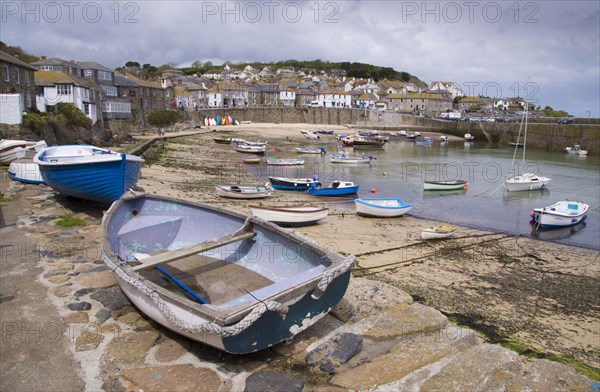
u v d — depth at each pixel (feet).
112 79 187.32
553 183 104.53
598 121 205.46
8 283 21.21
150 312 16.51
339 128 266.57
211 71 467.11
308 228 51.29
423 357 15.71
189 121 227.81
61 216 34.42
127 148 107.24
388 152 169.27
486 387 13.92
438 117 294.05
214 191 69.41
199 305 14.64
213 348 16.16
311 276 17.57
